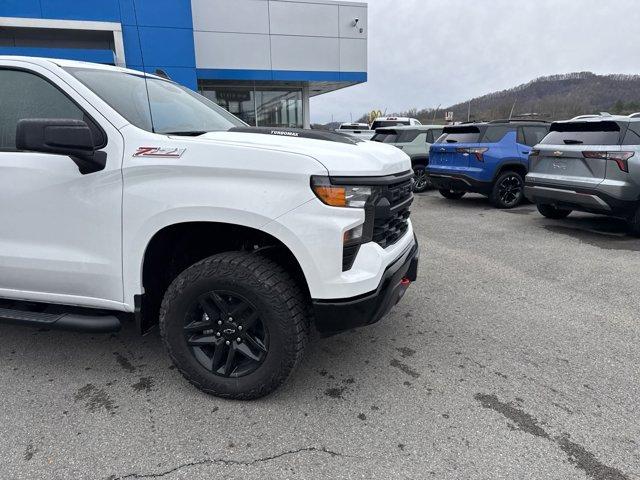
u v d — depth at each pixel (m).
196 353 2.47
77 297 2.51
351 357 2.98
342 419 2.35
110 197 2.29
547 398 2.53
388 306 2.53
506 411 2.41
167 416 2.37
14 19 11.04
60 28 11.34
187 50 12.49
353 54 15.18
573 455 2.09
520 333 3.33
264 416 2.37
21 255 2.48
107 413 2.39
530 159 6.72
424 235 6.42
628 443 2.17
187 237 2.55
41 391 2.59
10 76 2.46
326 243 2.14
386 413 2.40
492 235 6.39
